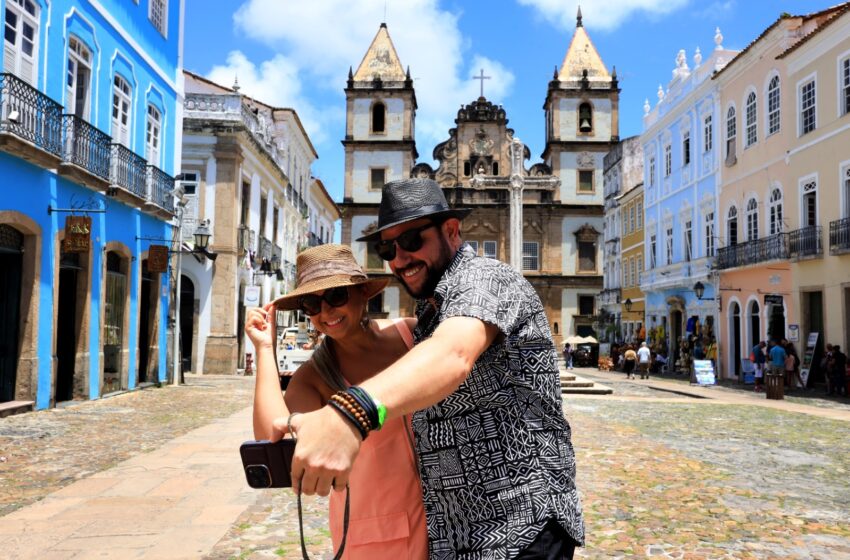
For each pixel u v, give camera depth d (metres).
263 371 1.82
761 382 20.62
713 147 28.12
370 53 54.94
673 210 32.59
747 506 6.09
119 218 15.64
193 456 8.10
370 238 2.04
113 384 15.89
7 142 10.80
